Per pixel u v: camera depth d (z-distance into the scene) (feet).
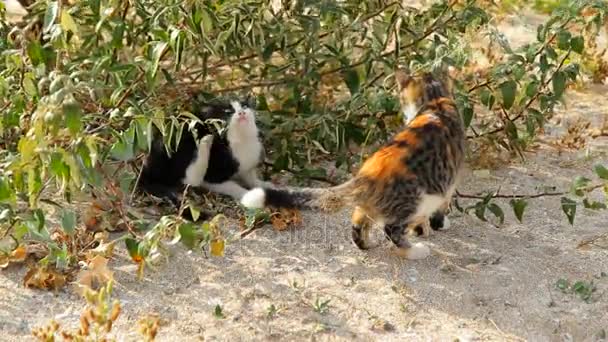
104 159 19.89
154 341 16.98
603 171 19.95
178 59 19.63
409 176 19.31
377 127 23.62
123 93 20.33
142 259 17.94
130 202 21.58
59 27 18.26
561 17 22.39
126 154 19.67
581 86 28.96
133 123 18.65
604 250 20.71
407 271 19.62
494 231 21.43
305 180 23.16
